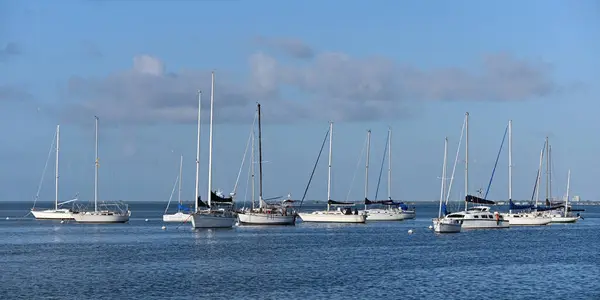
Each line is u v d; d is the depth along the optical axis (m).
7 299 62.47
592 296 64.88
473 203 172.50
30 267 83.75
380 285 70.31
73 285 69.88
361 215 183.00
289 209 164.25
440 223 144.62
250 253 100.12
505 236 138.62
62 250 105.62
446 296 64.50
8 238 133.25
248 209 161.62
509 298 63.66
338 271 80.62
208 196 145.75
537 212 177.12
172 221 185.50
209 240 123.62
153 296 64.12
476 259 94.00
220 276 76.25
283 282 72.12
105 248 108.75
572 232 152.62
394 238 131.88
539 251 106.19
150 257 94.62
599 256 98.56
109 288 68.19
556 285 70.88
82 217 184.62
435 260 92.50
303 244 116.25
